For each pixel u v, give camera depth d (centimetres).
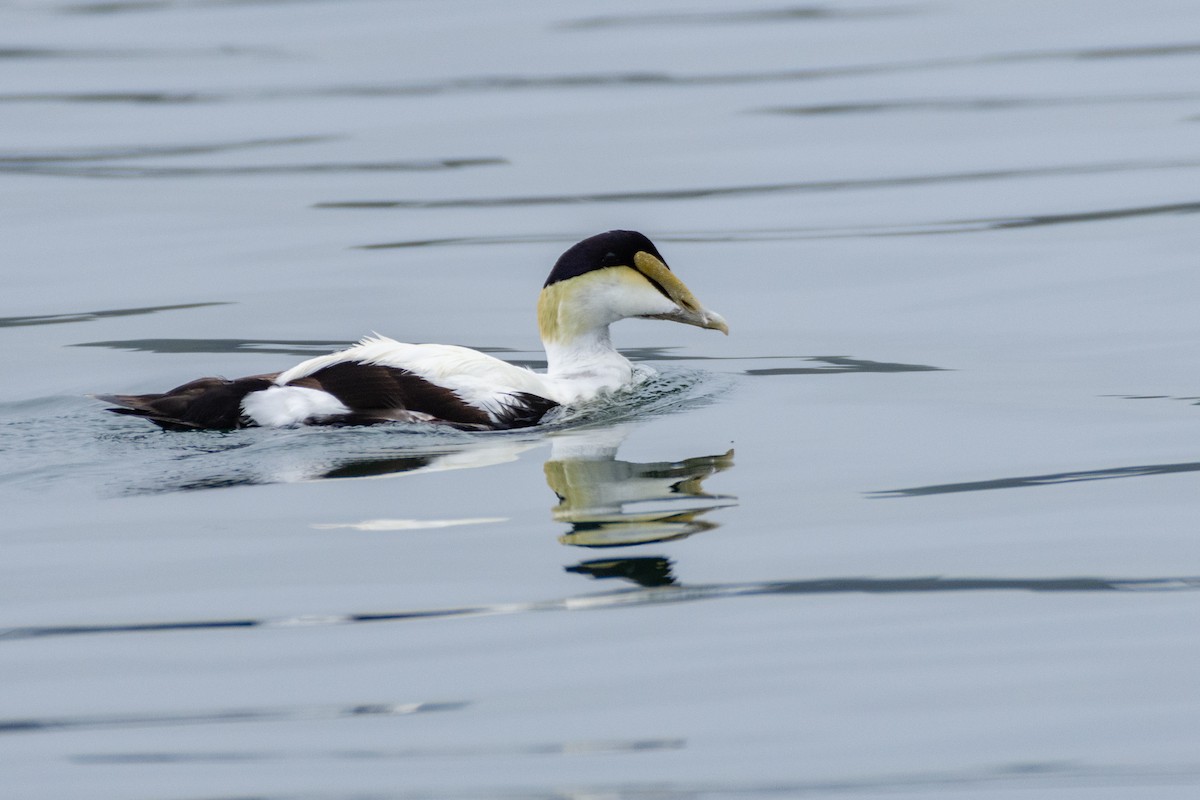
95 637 919
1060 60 3016
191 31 3497
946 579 988
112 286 1880
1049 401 1388
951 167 2359
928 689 854
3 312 1786
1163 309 1694
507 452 1224
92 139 2634
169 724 827
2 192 2331
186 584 984
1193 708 833
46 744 809
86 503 1121
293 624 930
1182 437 1265
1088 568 1002
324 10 3678
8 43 3425
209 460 1191
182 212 2211
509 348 1644
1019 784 769
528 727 819
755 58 3105
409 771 780
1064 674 870
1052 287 1805
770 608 949
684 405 1391
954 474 1184
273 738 812
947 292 1809
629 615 938
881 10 3544
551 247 2014
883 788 764
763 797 758
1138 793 757
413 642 908
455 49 3247
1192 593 961
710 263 1959
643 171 2380
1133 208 2108
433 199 2255
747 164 2403
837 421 1336
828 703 840
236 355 1612
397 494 1128
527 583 979
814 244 2017
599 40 3294
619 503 1116
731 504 1117
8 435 1275
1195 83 2788
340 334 1691
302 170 2420
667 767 781
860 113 2680
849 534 1061
